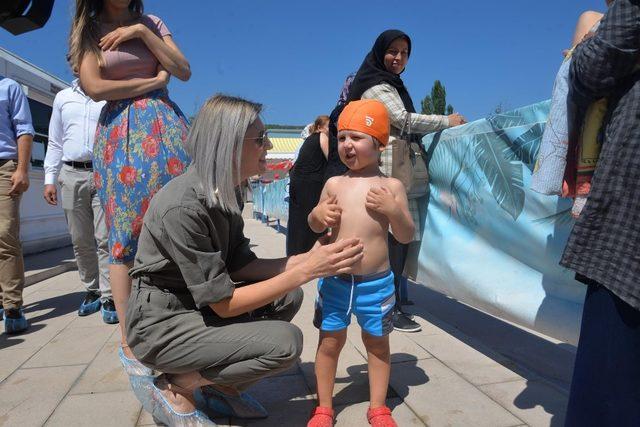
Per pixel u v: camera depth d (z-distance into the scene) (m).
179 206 1.70
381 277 2.01
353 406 2.20
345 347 2.96
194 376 1.84
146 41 2.50
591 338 1.34
